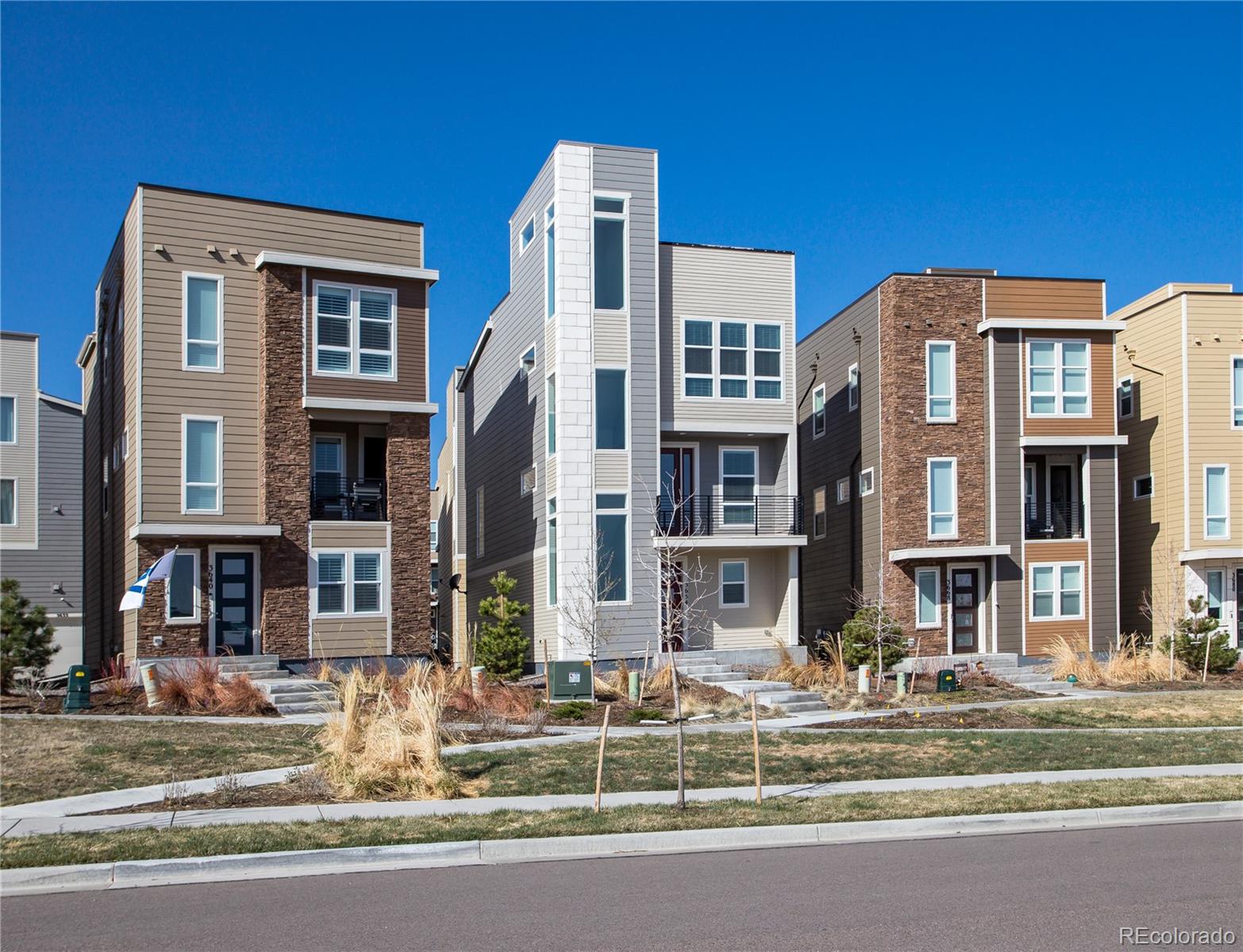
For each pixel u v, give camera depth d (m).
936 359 31.77
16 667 23.70
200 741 17.19
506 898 9.66
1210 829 12.73
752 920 8.91
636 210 28.92
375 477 28.56
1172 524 33.22
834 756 16.80
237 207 26.27
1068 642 31.36
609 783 14.76
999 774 15.73
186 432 25.44
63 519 36.31
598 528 27.95
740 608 30.16
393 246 27.55
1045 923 8.81
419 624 26.97
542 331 29.83
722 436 30.53
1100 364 32.19
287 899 9.70
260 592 25.83
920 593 31.25
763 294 30.69
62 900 9.74
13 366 35.56
